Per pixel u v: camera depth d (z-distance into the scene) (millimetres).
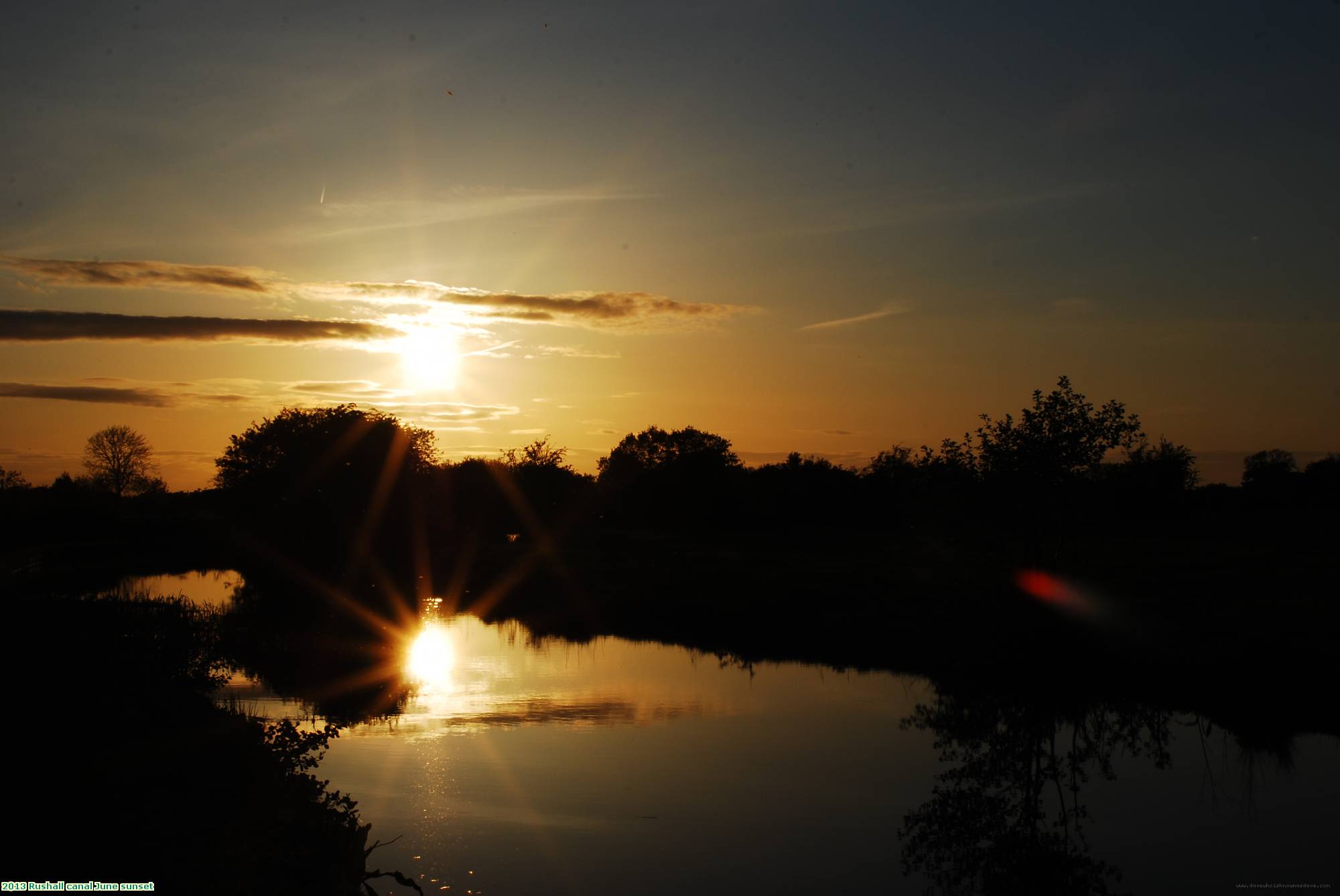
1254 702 20953
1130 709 21750
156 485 124188
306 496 61500
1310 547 50375
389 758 17797
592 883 12242
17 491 110812
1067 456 26922
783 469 91875
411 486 64875
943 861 13117
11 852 8109
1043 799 15914
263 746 11875
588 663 28922
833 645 30938
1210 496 79875
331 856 10070
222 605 41562
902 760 18062
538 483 92000
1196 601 29531
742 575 45969
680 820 14609
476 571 58469
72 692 12664
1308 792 15984
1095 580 28094
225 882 8328
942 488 28984
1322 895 12016
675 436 122750
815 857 13242
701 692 24250
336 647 30781
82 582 53500
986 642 27359
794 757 18156
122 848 8414
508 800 15461
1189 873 12773
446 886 12086
